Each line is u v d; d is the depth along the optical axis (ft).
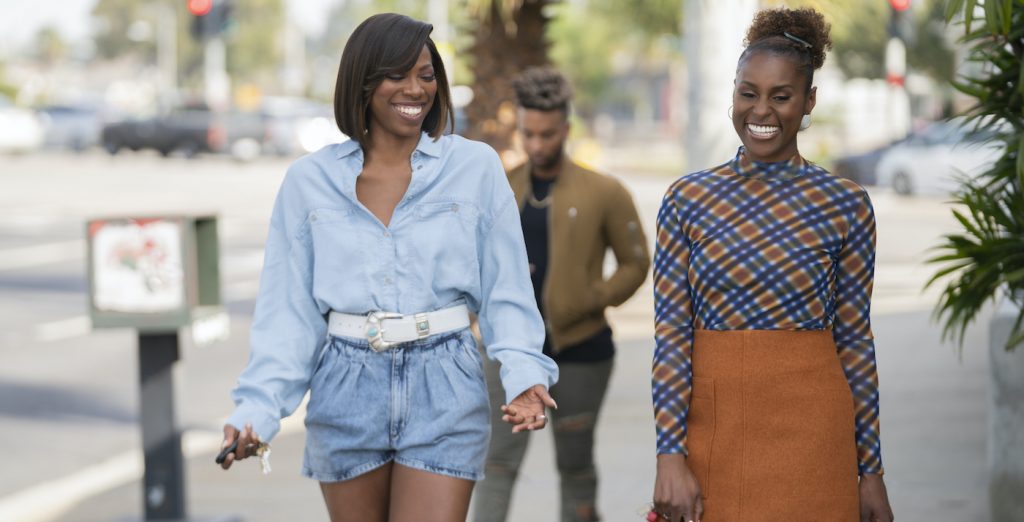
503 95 37.73
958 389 38.86
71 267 75.82
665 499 14.64
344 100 15.12
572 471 22.33
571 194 21.59
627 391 40.57
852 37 155.02
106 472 34.60
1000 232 20.81
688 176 14.97
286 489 31.24
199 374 47.78
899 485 28.43
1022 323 22.52
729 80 28.76
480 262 15.61
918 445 32.04
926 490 27.94
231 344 53.62
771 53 14.40
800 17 14.82
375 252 15.02
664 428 14.71
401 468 15.17
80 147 193.16
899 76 114.83
